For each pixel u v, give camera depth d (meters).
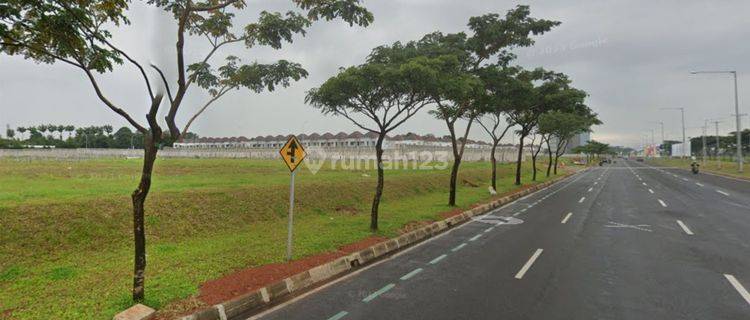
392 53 14.41
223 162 41.50
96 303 6.02
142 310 5.71
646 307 6.26
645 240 11.18
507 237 12.00
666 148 142.62
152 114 6.06
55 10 5.45
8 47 5.89
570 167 72.50
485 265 8.85
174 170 28.80
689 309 6.16
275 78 8.60
